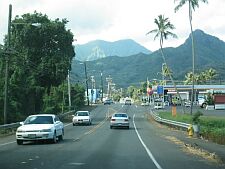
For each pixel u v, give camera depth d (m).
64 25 67.50
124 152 22.20
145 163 17.58
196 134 35.88
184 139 32.97
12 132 38.47
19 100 54.97
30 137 26.55
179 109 102.12
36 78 64.88
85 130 44.09
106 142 28.86
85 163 17.33
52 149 23.67
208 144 28.78
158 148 24.83
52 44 67.12
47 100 65.62
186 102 122.19
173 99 127.38
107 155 20.59
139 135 36.72
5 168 15.70
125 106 126.62
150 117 77.94
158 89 119.69
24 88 57.06
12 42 64.69
